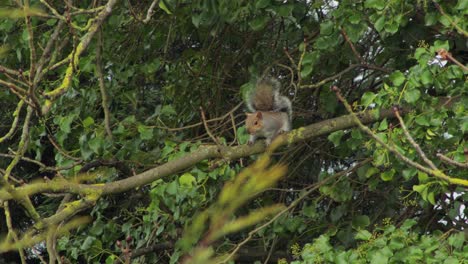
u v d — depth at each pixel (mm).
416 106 9328
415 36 10414
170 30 11945
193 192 10484
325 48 10156
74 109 12039
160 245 12422
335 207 12391
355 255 9031
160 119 11992
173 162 9781
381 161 9305
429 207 11703
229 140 13086
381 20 9500
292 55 12258
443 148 9383
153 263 12422
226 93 13297
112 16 11438
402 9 9508
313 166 13156
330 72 10984
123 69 12039
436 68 9047
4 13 5203
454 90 9258
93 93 11727
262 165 3049
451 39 10523
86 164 11234
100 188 8617
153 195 10961
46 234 4555
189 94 12773
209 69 12812
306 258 9117
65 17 8336
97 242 11781
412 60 10867
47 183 7820
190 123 12969
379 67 11000
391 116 9789
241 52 12617
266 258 13023
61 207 11141
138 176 9391
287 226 11383
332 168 13484
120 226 12312
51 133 12758
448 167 9453
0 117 16203
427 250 8727
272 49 12352
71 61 8375
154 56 12594
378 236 9328
